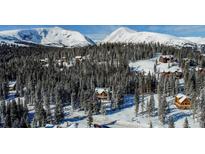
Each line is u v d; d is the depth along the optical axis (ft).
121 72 422.41
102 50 584.81
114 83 347.36
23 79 370.32
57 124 246.88
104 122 254.68
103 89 316.60
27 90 318.65
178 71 421.59
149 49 588.91
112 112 283.79
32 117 271.08
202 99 258.78
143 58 559.38
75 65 487.61
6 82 347.56
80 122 251.60
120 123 253.85
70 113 276.21
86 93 287.07
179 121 260.21
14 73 410.11
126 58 535.60
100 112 277.44
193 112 261.03
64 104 301.84
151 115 275.18
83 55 604.90
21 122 242.37
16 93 344.08
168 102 305.32
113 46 629.92
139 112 284.61
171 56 526.98
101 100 311.06
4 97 326.85
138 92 309.63
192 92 308.60
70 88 310.86
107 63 469.98
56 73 412.16
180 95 298.35
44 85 322.14
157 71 456.45
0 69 419.33
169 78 349.82
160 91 308.40
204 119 240.94
